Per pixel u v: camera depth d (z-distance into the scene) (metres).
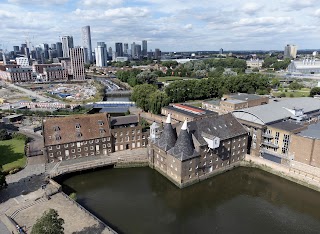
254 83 197.62
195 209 62.94
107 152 88.19
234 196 68.69
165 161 75.44
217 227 56.50
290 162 80.25
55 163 80.12
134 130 91.19
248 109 96.31
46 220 41.56
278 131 83.88
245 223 58.06
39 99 195.12
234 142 81.56
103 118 88.81
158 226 56.28
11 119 128.75
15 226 51.06
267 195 69.25
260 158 83.19
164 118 129.50
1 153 87.25
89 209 61.44
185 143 70.56
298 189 71.94
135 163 82.38
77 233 50.34
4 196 62.44
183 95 179.12
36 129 112.31
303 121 96.31
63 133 82.00
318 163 75.25
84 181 74.56
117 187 71.75
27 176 72.00
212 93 190.88
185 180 71.19
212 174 77.75
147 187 71.94
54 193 64.44
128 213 60.44
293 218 59.88
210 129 78.31
